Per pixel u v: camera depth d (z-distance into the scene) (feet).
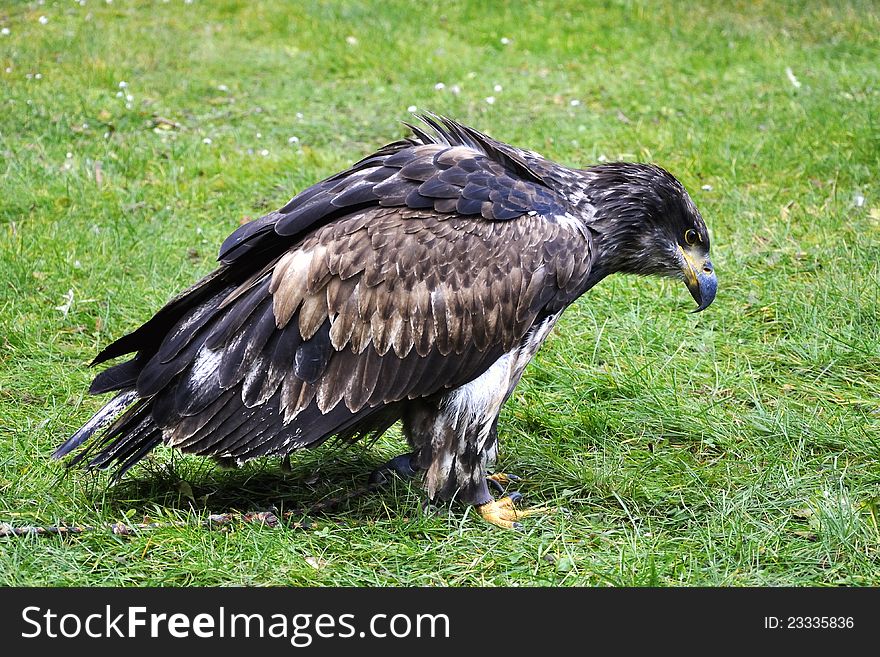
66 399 31.17
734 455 29.25
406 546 24.73
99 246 40.63
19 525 24.98
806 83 60.03
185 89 60.39
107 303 37.06
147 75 61.98
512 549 24.86
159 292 37.86
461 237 24.71
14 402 31.14
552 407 31.81
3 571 23.31
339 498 27.07
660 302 37.06
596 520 26.30
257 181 48.03
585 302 37.09
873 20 70.54
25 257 39.19
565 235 25.40
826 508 25.46
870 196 44.57
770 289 37.70
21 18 70.64
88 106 55.93
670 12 73.61
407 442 28.12
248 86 62.28
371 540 25.02
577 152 51.72
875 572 23.82
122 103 56.65
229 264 25.21
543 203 25.58
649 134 52.34
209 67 64.39
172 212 44.93
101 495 26.48
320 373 24.58
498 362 25.70
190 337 24.89
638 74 63.67
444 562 24.47
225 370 24.54
